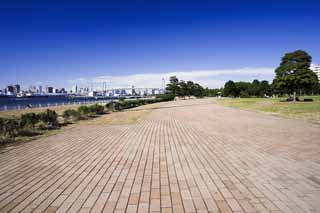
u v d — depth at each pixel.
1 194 3.60
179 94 73.12
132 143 7.34
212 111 21.02
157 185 3.88
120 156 5.77
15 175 4.45
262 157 5.54
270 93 81.00
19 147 6.88
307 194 3.47
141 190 3.68
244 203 3.20
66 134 9.20
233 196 3.43
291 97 45.84
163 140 7.79
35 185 3.94
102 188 3.78
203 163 5.11
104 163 5.18
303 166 4.82
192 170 4.64
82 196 3.49
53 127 11.27
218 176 4.29
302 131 9.30
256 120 13.46
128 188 3.77
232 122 12.62
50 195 3.54
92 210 3.05
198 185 3.86
